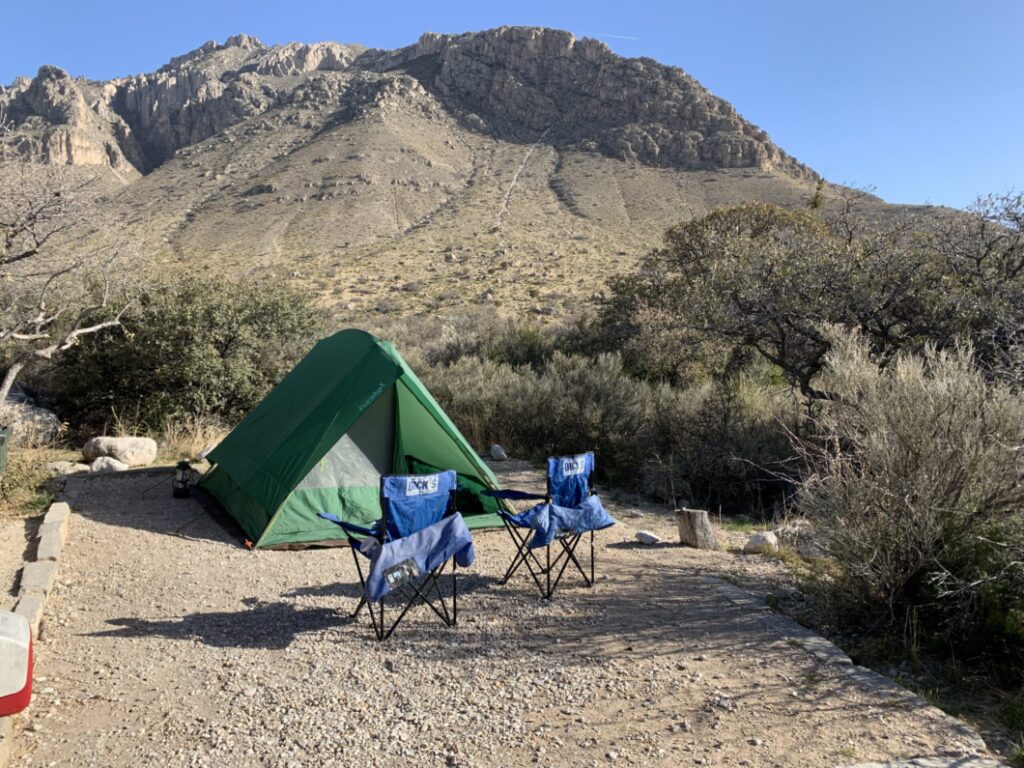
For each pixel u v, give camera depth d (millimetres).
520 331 21047
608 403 12227
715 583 5938
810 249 11648
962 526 4816
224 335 13688
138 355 13016
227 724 3877
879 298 10484
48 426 12438
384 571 4754
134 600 5648
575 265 51250
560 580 6109
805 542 6969
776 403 11672
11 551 6625
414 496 5145
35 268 10414
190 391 13078
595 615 5305
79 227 10617
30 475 8812
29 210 9383
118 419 12656
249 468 7879
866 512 5141
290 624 5199
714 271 12344
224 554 6793
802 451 6371
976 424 4805
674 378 15945
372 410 7656
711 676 4309
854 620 5152
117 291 12141
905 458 4945
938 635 4680
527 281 45375
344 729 3818
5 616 3303
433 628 5121
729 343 12367
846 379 6027
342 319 34688
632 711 3939
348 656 4680
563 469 5902
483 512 7926
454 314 34688
